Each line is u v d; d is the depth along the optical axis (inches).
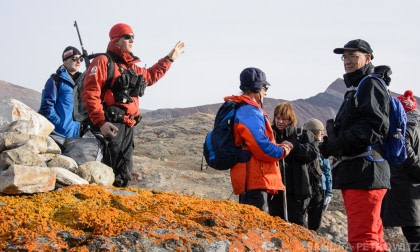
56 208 169.0
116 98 218.8
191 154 673.0
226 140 208.1
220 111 215.5
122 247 149.9
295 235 179.9
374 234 194.9
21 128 196.1
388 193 251.3
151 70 245.8
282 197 254.8
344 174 198.7
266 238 171.8
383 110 192.2
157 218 167.0
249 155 205.8
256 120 204.2
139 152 690.2
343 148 194.4
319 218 285.9
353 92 201.6
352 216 197.8
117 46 223.6
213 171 583.8
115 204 177.9
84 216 162.9
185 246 155.3
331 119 207.0
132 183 494.9
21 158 181.5
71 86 277.1
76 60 278.5
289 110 266.8
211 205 188.1
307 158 260.5
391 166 250.8
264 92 218.7
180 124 911.7
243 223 176.4
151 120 1008.2
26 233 151.5
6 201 168.2
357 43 201.8
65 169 194.7
